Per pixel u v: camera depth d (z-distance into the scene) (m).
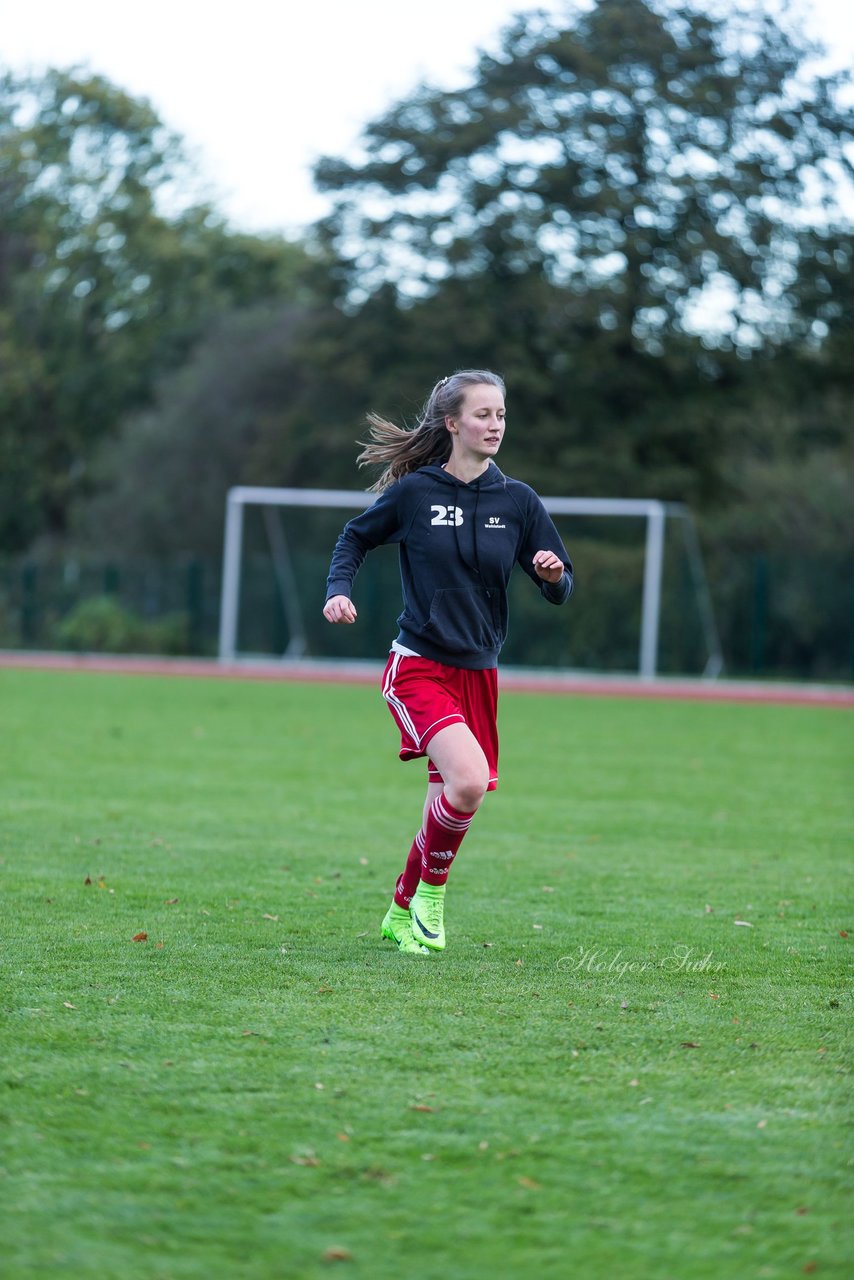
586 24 111.31
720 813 30.48
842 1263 8.48
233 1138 10.21
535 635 89.25
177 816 28.05
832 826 28.73
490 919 18.66
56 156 144.00
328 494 91.88
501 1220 8.98
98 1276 8.20
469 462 16.19
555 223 110.69
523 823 28.50
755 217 109.25
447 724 15.66
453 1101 11.06
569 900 20.19
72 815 27.72
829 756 44.09
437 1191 9.38
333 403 122.94
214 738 45.09
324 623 96.75
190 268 152.12
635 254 109.06
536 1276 8.27
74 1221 8.88
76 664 93.00
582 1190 9.44
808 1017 13.72
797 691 81.31
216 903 19.16
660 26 109.56
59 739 43.12
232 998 14.02
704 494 116.75
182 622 106.12
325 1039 12.62
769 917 19.14
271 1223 8.89
